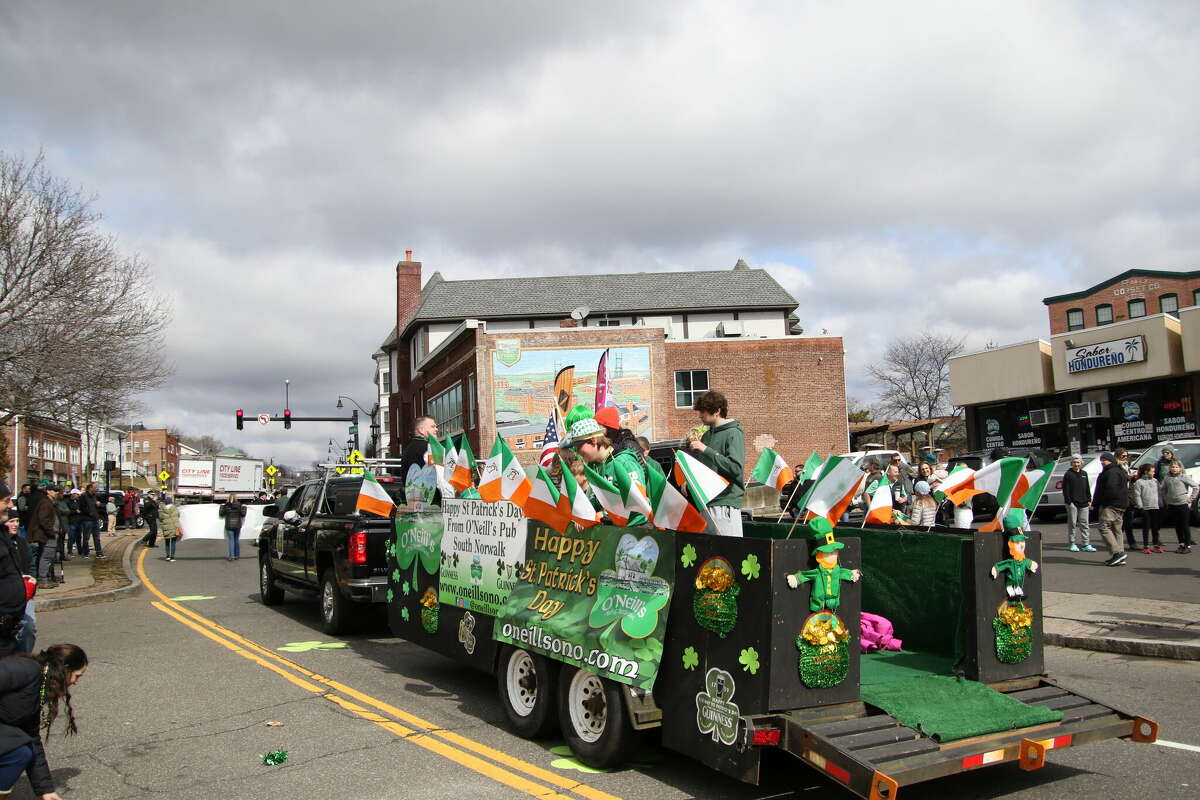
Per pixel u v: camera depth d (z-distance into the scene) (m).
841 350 37.97
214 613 12.58
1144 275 41.00
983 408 36.03
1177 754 5.47
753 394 37.34
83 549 22.58
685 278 51.78
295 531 11.99
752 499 12.34
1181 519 15.52
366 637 10.41
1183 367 28.33
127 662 8.93
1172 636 8.56
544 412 35.84
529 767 5.46
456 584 7.13
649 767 5.40
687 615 4.75
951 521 13.25
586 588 5.53
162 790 5.16
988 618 5.00
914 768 3.95
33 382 17.70
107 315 18.38
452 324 48.69
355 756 5.74
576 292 50.41
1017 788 4.94
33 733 4.56
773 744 4.20
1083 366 30.97
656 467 5.04
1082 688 7.20
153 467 121.81
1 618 5.43
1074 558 15.27
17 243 17.52
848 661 4.45
